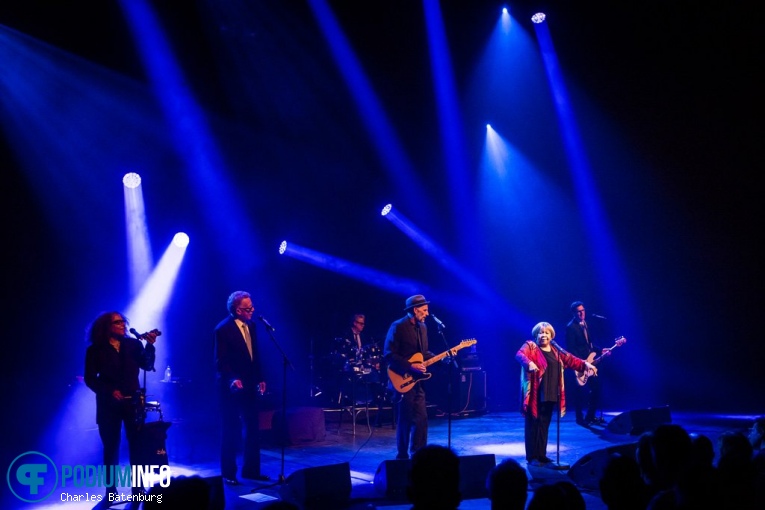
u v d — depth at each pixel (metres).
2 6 9.57
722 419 11.63
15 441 9.27
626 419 9.91
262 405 10.80
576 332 10.80
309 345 12.93
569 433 10.23
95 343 6.43
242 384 7.25
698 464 3.16
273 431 9.74
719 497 3.08
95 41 10.19
